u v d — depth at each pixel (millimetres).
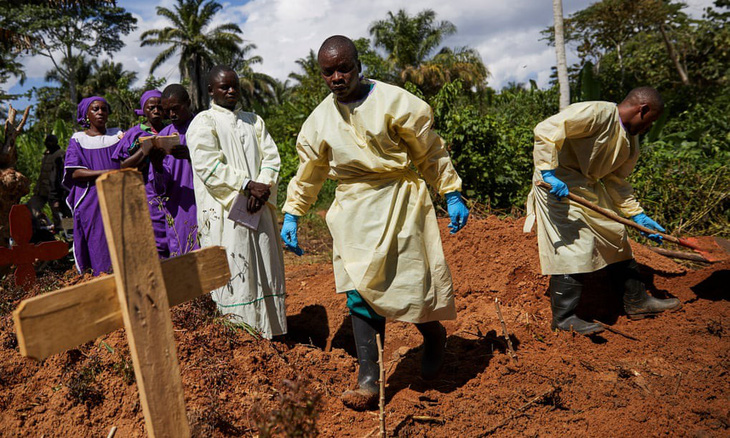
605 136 3715
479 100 26312
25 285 3848
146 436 2605
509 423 2809
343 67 2863
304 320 4535
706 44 23453
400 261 3000
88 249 4695
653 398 2949
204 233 3674
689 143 10312
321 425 2836
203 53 42938
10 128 4637
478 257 5059
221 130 3662
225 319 3436
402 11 30953
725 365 3285
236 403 2895
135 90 27328
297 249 3338
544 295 4543
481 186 8836
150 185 4270
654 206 7148
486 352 3660
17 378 2916
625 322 4141
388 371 3545
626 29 25000
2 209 4473
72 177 4699
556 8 13312
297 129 17391
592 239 3777
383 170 2990
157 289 1716
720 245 4188
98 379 2850
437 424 2836
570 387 3125
